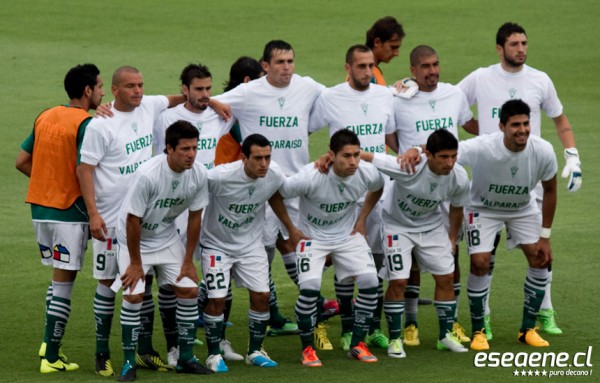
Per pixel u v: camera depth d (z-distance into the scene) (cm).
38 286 3177
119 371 2498
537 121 2947
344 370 2461
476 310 2662
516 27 2883
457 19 7519
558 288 3142
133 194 2369
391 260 2608
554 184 2636
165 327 2592
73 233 2505
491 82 2920
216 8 7831
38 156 2523
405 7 7900
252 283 2542
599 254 3453
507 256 3519
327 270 3447
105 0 7975
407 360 2552
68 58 6450
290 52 2773
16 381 2395
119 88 2503
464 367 2477
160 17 7525
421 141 2841
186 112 2803
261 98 2792
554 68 6338
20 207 4059
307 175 2514
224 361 2594
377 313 2744
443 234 2644
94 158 2467
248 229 2553
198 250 2742
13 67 6225
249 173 2452
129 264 2433
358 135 2811
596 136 5016
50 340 2488
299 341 2803
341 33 7125
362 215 2619
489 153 2589
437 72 2811
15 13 7512
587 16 7562
